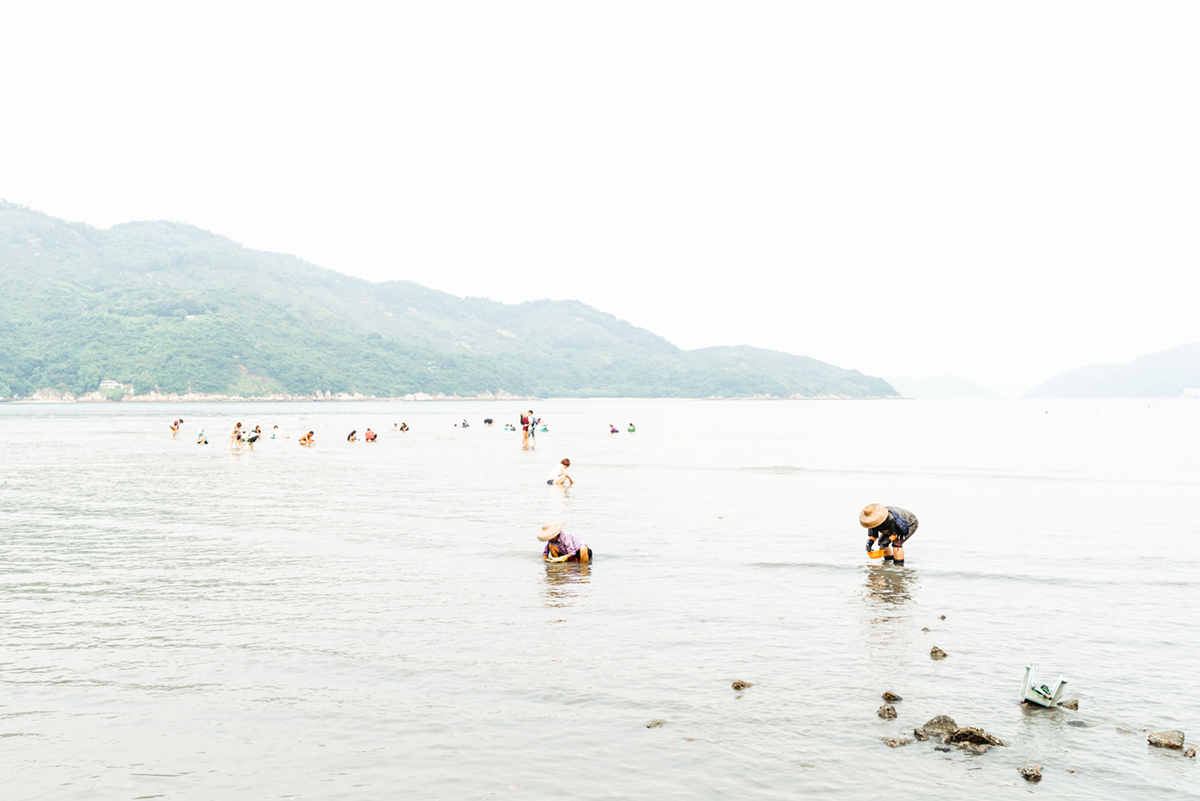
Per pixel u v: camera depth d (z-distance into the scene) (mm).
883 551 16656
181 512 24203
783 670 10062
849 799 6836
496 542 19094
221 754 7762
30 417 129625
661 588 14461
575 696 9180
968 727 8047
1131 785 7102
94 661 10453
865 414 192125
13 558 17219
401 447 58000
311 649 10898
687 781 7160
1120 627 11961
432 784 7129
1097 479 35156
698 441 70000
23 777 7309
